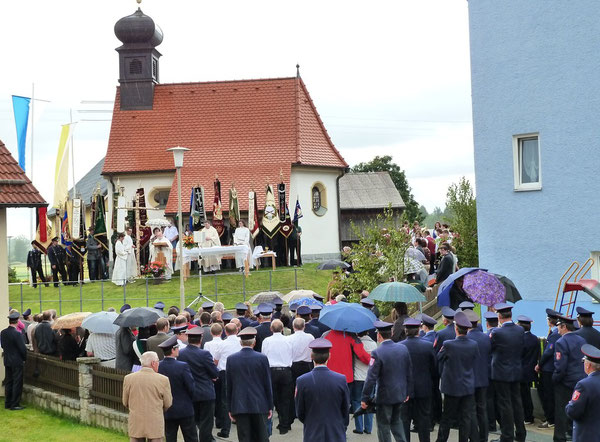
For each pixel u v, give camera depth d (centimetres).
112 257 4272
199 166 4750
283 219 4031
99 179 6788
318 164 4741
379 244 2548
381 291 1731
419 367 1359
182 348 1412
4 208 2141
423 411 1363
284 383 1516
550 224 1972
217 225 4041
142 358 1252
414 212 9681
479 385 1359
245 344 1291
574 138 1919
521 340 1392
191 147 4850
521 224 2027
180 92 5072
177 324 1558
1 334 1945
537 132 1988
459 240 3391
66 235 3881
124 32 4997
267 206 4016
